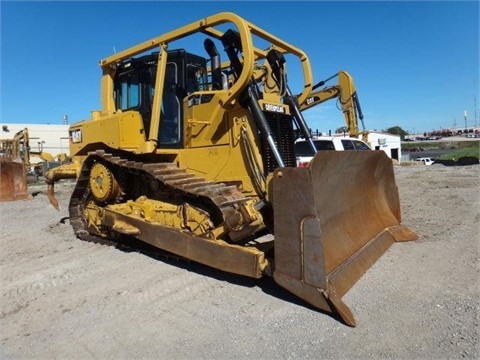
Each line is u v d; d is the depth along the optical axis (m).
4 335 3.25
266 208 4.31
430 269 4.29
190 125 5.11
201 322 3.32
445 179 13.20
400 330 3.04
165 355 2.85
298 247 3.39
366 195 5.00
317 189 3.61
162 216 4.86
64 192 14.89
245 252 3.85
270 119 4.78
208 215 4.29
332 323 3.19
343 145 12.38
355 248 4.25
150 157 5.43
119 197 5.70
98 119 5.78
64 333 3.24
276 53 5.13
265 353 2.81
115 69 6.04
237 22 4.27
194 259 4.34
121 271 4.70
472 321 3.12
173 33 4.82
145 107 5.46
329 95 12.80
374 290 3.77
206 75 5.79
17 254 5.74
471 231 5.87
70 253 5.62
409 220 6.78
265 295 3.81
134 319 3.43
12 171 12.61
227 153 4.76
